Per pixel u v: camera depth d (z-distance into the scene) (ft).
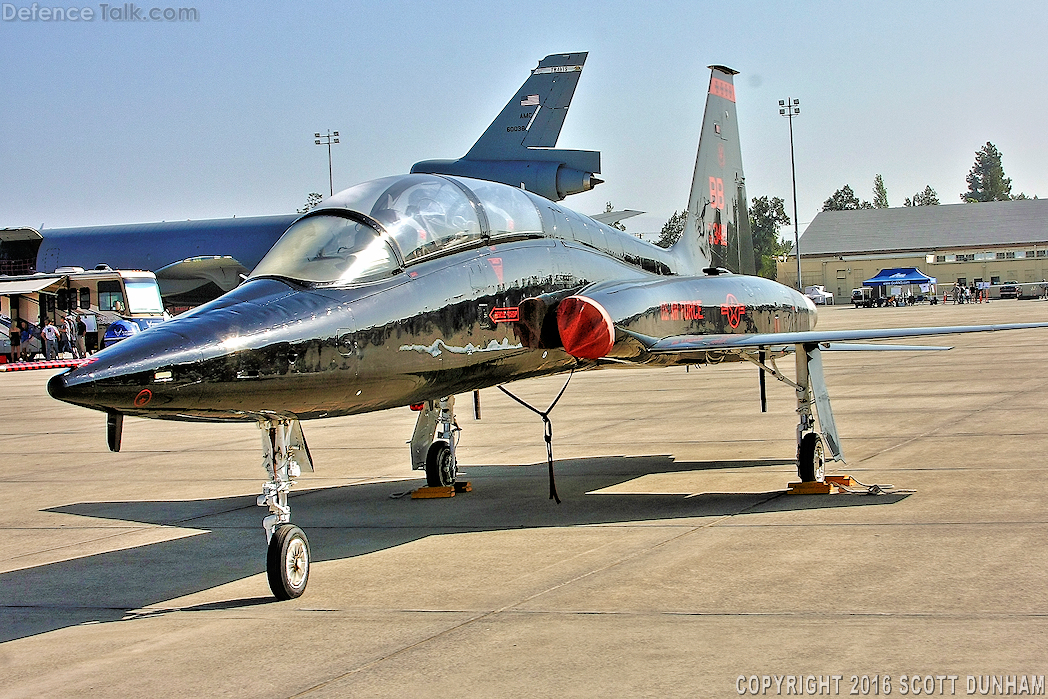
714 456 40.37
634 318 29.35
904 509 27.61
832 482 31.24
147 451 51.49
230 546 28.14
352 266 24.84
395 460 44.60
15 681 17.31
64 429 63.21
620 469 38.29
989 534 24.13
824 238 375.66
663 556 23.66
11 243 157.58
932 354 95.96
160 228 155.22
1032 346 99.86
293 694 15.96
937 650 16.33
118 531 30.94
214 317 22.04
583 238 33.04
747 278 37.93
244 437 56.24
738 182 46.37
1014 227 358.64
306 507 33.68
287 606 21.34
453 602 20.77
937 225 368.48
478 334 27.20
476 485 36.50
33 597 23.27
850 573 21.22
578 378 86.63
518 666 16.62
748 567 22.17
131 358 20.08
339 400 23.86
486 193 29.76
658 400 64.64
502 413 61.82
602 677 15.89
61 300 137.18
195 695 16.15
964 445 38.50
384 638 18.61
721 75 44.88
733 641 17.24
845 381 70.64
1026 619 17.65
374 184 27.48
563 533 27.12
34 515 34.22
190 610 21.50
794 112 240.73
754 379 77.61
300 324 22.67
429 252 26.58
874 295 256.52
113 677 17.25
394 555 25.66
